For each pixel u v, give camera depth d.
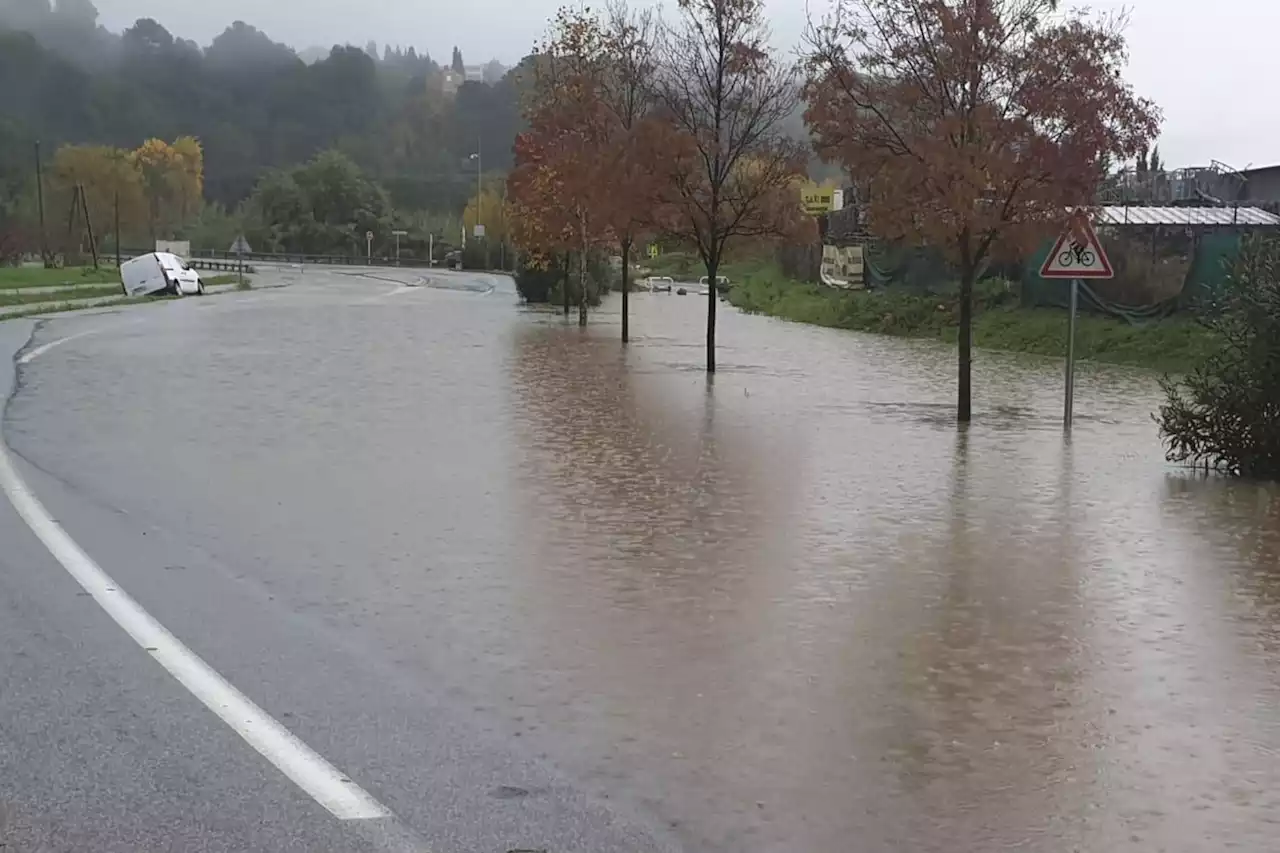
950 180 17.45
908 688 6.57
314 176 136.50
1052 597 8.51
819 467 13.81
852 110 18.50
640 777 5.33
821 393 21.78
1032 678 6.78
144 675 6.48
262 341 29.89
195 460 13.32
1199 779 5.43
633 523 10.65
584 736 5.79
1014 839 4.80
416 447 14.52
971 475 13.50
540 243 41.22
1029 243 17.86
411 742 5.66
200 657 6.80
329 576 8.66
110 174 104.94
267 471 12.77
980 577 9.04
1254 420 13.62
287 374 22.45
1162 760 5.64
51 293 49.78
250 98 171.00
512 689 6.42
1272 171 55.91
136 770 5.27
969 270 18.31
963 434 16.81
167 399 18.52
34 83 144.00
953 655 7.16
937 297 41.56
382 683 6.46
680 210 24.70
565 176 33.41
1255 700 6.48
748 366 26.94
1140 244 35.22
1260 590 8.79
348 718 5.95
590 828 4.82
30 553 9.10
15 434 14.84
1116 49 17.73
